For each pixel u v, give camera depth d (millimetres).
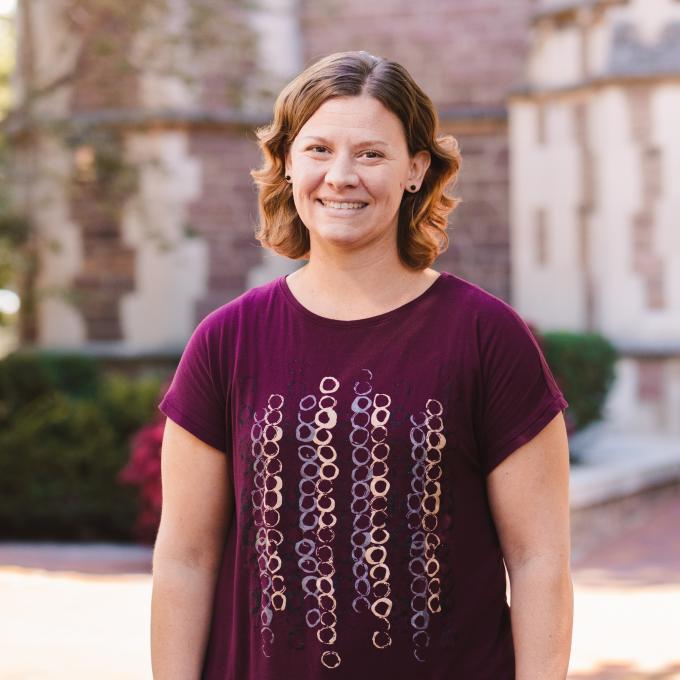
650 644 5785
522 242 14258
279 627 2168
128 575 7891
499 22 15172
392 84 2229
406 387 2164
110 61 14227
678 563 8555
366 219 2207
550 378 2234
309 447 2164
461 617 2158
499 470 2193
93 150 13648
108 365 14586
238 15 14461
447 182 2365
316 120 2232
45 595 6586
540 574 2182
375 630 2129
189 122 14297
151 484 9297
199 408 2303
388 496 2133
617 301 13391
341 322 2225
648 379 13227
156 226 14359
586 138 13773
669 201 13180
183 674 2281
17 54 15039
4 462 11320
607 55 13391
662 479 10875
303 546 2156
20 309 15031
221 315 2324
